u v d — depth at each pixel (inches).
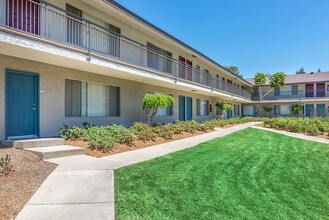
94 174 190.5
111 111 467.8
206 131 566.3
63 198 142.2
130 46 489.4
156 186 170.2
